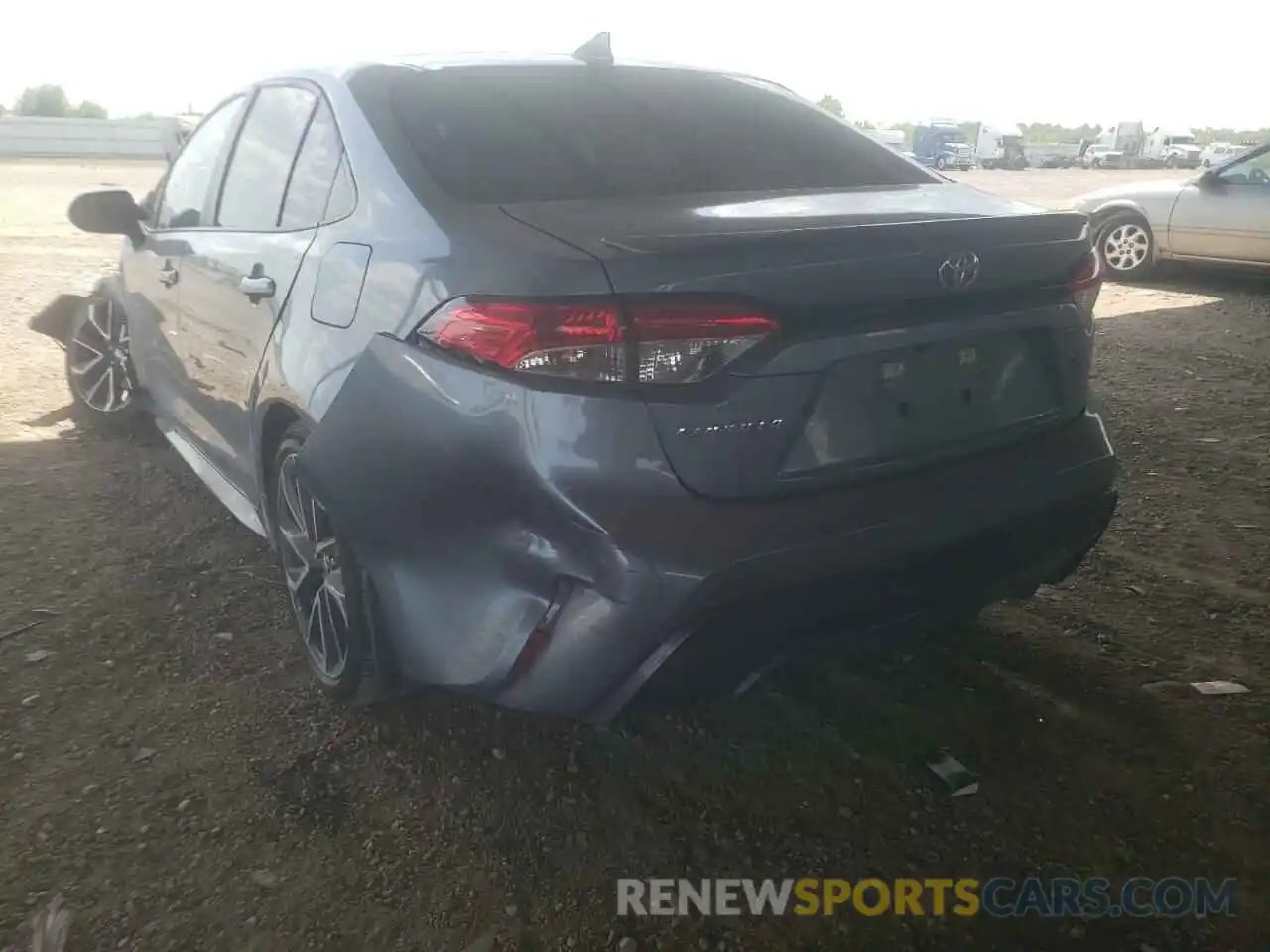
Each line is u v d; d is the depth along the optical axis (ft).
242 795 8.39
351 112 9.58
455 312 7.30
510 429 6.95
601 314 6.72
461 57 10.57
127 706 9.58
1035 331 8.30
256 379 9.99
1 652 10.39
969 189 9.91
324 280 8.83
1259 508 14.02
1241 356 22.62
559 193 8.46
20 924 7.13
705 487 6.91
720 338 6.83
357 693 9.11
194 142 13.58
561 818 8.19
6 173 76.23
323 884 7.52
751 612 7.09
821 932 7.16
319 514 9.32
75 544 12.86
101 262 34.50
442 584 7.70
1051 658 10.30
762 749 9.01
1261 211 29.99
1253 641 10.62
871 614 7.72
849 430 7.37
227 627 10.98
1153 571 12.14
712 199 8.38
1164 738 9.07
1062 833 8.01
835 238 7.18
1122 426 17.60
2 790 8.42
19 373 20.52
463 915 7.27
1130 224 32.94
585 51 10.97
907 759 8.86
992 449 8.15
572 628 7.04
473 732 9.23
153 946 6.98
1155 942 7.05
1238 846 7.85
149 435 16.89
